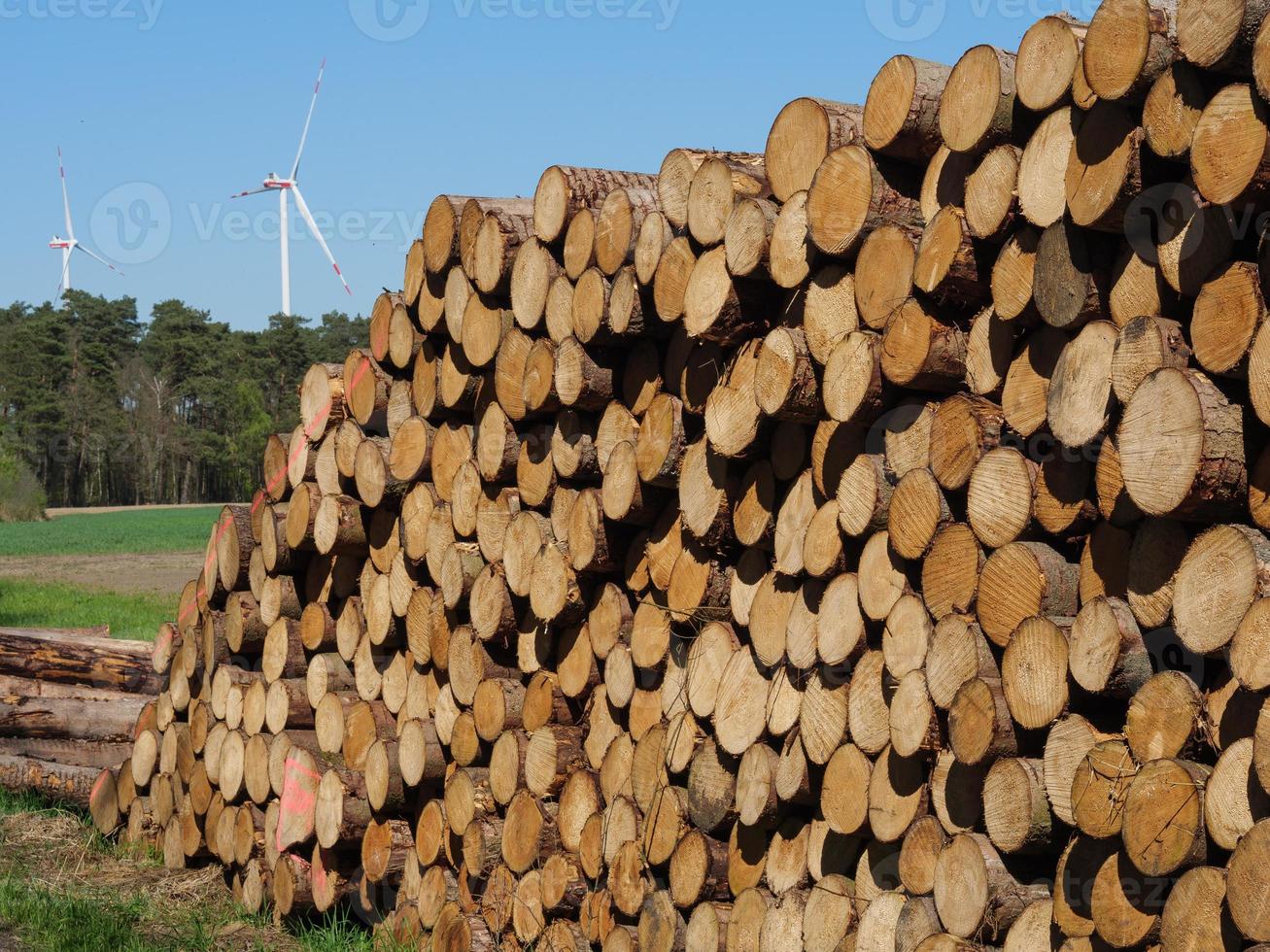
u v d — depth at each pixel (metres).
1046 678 3.40
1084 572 3.47
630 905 5.02
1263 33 2.81
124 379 90.88
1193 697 3.02
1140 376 3.14
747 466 4.68
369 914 6.59
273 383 97.44
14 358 90.81
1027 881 3.62
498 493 5.94
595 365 5.29
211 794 7.73
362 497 6.66
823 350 4.24
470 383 6.11
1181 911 2.98
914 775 3.95
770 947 4.41
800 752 4.39
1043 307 3.48
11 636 8.86
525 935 5.51
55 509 75.69
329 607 7.20
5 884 7.07
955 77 3.79
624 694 5.23
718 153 4.89
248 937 6.68
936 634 3.76
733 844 4.73
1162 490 3.03
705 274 4.64
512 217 5.80
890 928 3.96
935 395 4.00
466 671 5.99
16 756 8.96
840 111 4.32
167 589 25.78
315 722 7.01
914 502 3.88
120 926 6.55
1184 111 3.07
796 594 4.44
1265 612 2.79
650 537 5.16
